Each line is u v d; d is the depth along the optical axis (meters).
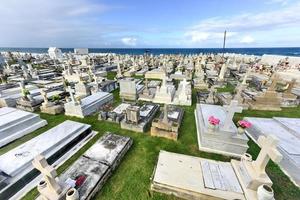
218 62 24.59
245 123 5.48
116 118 8.15
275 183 4.66
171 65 23.12
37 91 11.91
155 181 4.29
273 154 3.44
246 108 9.77
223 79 14.94
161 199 4.16
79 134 6.60
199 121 7.37
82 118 8.67
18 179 4.43
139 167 5.24
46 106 9.31
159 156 5.22
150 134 7.14
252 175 3.92
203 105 8.66
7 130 6.54
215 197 3.87
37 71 18.78
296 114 9.06
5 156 5.02
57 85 13.90
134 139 6.79
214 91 11.73
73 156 5.79
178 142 6.57
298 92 12.12
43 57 38.34
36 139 5.91
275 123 7.30
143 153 5.91
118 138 6.25
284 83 13.91
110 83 13.46
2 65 24.62
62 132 6.40
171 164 4.88
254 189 3.90
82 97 11.23
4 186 4.20
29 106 9.51
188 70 19.22
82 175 4.46
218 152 5.89
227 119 5.61
